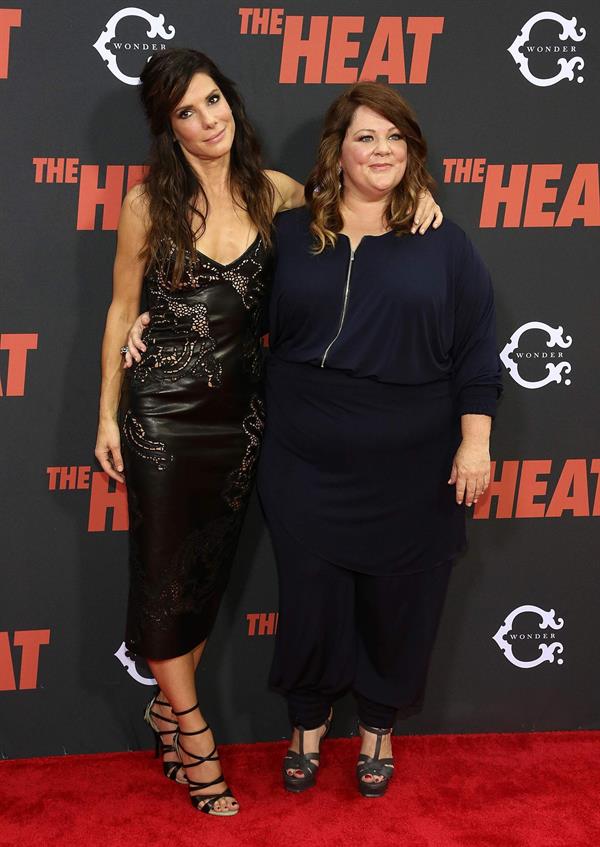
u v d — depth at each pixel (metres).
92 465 2.51
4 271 2.38
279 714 2.71
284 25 2.33
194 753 2.35
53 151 2.33
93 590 2.58
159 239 2.12
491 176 2.45
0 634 2.56
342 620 2.34
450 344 2.20
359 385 2.17
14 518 2.51
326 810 2.35
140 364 2.21
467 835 2.24
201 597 2.32
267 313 2.26
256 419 2.28
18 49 2.27
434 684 2.73
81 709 2.64
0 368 2.43
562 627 2.73
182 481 2.21
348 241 2.13
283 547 2.29
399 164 2.07
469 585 2.68
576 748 2.66
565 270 2.52
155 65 2.03
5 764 2.58
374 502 2.23
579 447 2.63
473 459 2.20
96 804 2.38
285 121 2.38
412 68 2.38
